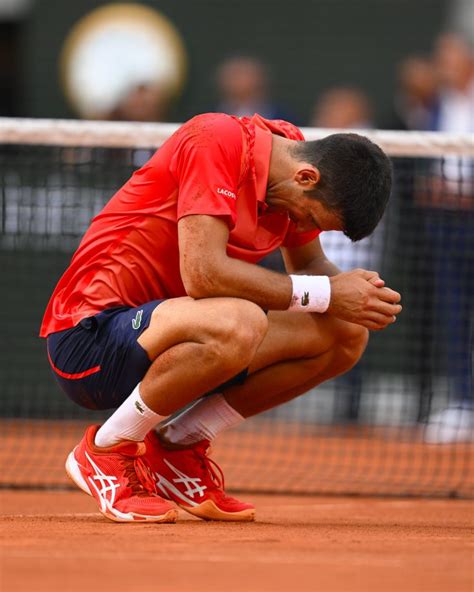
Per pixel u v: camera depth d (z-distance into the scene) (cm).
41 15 4547
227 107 3753
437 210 2844
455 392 2975
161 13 4544
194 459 1501
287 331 1465
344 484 2325
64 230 2859
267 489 2195
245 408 1505
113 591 945
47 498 1964
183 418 1501
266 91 4525
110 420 1416
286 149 1405
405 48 4516
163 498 1511
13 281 3362
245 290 1375
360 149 1373
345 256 2922
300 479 2405
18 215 2867
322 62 4528
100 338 1412
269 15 4531
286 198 1399
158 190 1421
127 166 2798
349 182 1365
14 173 2909
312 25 4525
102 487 1426
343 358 1509
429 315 2956
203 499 1489
